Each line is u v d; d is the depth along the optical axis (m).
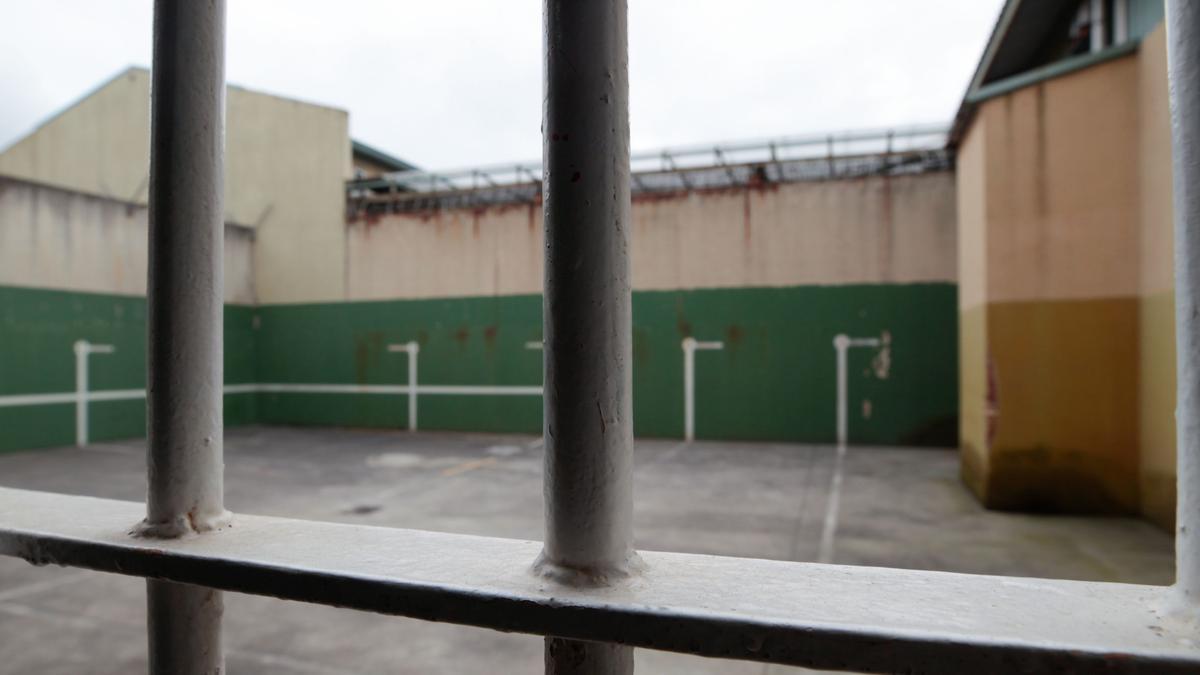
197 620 0.80
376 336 11.17
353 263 11.36
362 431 10.86
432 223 10.94
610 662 0.61
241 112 12.04
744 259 9.38
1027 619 0.53
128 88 11.79
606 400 0.63
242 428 11.25
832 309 9.03
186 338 0.82
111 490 6.31
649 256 9.73
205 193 0.84
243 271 11.70
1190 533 0.52
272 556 0.72
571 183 0.63
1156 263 4.65
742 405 9.32
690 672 2.65
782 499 5.82
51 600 3.48
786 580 0.63
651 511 5.40
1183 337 0.53
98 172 12.00
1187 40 0.52
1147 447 4.85
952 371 8.59
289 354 11.67
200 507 0.83
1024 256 5.27
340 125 11.55
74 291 9.29
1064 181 5.16
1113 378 5.03
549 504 0.64
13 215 8.63
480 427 10.59
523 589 0.61
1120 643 0.48
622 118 0.64
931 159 8.75
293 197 11.73
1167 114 4.44
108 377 9.67
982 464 5.53
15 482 6.68
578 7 0.63
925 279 8.72
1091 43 5.71
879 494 5.98
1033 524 4.88
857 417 8.89
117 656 2.84
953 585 0.62
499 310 10.55
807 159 8.99
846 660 0.51
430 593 0.62
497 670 2.69
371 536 0.82
